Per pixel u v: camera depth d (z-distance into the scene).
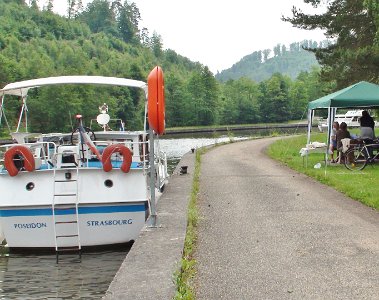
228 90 129.88
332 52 30.50
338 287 5.34
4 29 135.50
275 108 123.00
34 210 9.10
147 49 190.25
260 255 6.57
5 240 9.59
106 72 103.50
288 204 10.16
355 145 15.88
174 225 8.09
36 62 91.88
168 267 5.91
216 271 5.96
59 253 9.14
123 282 5.43
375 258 6.34
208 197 11.30
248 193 11.72
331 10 30.14
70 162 9.84
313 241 7.21
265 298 5.08
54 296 6.99
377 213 9.10
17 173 9.12
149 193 9.70
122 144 9.38
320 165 16.33
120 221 9.25
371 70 25.69
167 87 111.06
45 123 18.31
